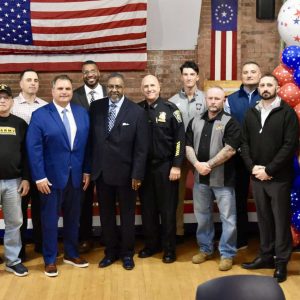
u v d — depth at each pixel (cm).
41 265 425
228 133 394
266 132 378
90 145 409
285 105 378
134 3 598
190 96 442
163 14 629
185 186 465
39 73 634
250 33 657
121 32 610
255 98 432
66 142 392
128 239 416
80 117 400
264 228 400
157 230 440
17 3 587
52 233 402
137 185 402
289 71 421
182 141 411
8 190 392
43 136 388
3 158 385
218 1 643
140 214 485
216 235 486
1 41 606
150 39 644
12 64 623
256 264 409
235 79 657
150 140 411
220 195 406
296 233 432
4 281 393
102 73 638
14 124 394
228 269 410
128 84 645
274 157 375
